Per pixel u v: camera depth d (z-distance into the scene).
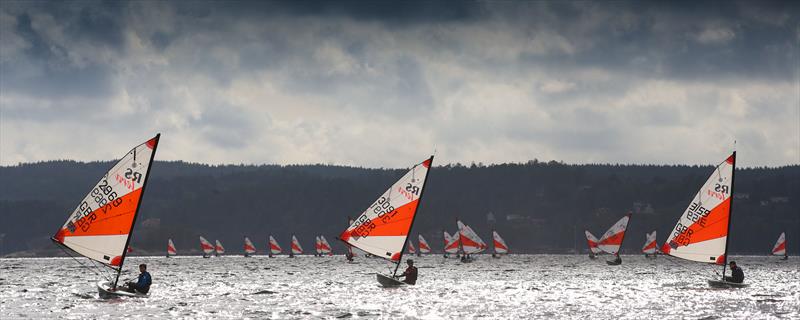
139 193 157.62
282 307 175.00
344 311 167.00
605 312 168.50
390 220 194.12
